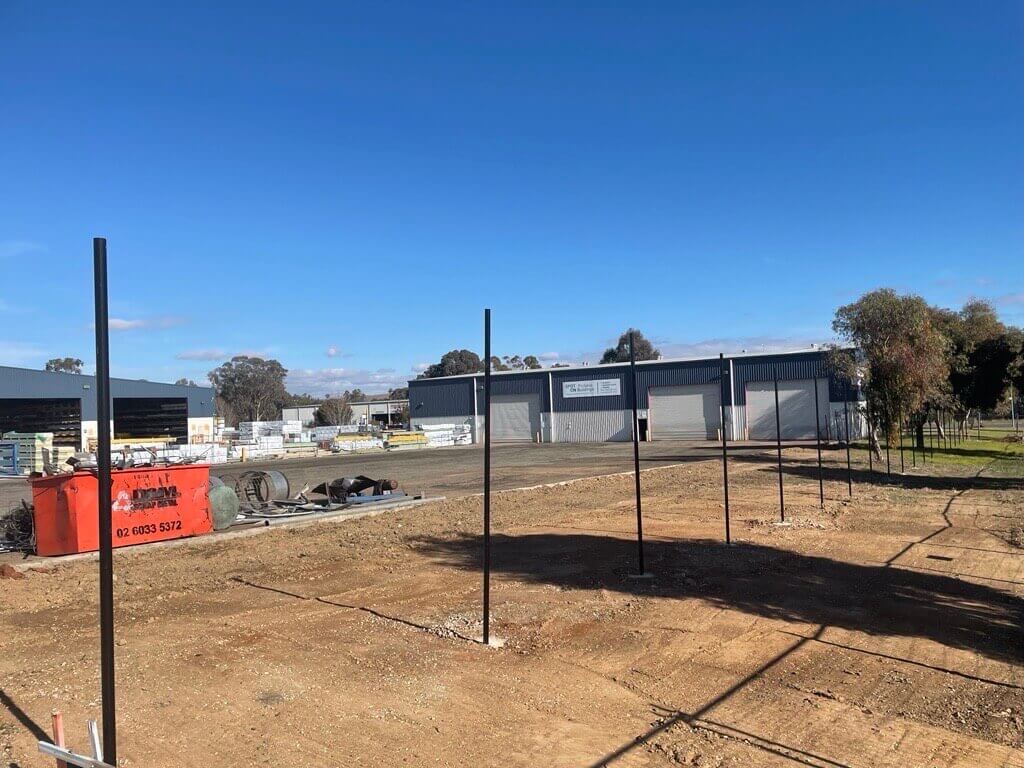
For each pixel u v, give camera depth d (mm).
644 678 5594
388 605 7805
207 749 4336
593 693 5273
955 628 6906
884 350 26031
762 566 9609
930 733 4621
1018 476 21859
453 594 8289
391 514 15273
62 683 5449
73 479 10594
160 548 11250
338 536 12391
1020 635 6688
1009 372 33719
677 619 7203
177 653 6172
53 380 46531
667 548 10883
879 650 6277
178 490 11859
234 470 33719
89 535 10656
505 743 4441
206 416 58406
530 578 9086
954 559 9977
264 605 7840
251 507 15188
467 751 4332
